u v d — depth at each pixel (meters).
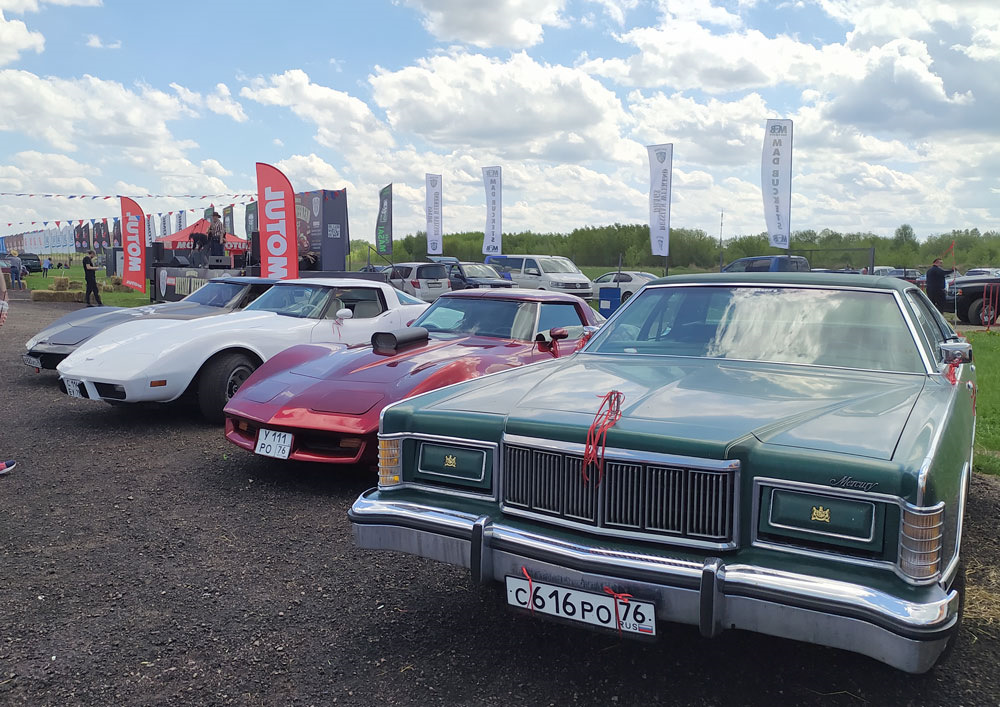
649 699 2.37
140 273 22.02
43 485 4.56
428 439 2.65
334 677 2.47
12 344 11.81
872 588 1.93
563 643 2.73
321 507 4.21
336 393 4.54
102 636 2.73
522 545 2.33
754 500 2.12
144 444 5.61
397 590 3.16
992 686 2.46
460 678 2.48
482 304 5.93
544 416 2.46
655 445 2.21
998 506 4.30
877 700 2.37
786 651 2.67
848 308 3.26
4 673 2.47
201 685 2.42
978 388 7.93
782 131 19.31
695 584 2.08
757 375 2.90
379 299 7.40
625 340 3.52
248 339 6.31
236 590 3.14
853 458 2.04
